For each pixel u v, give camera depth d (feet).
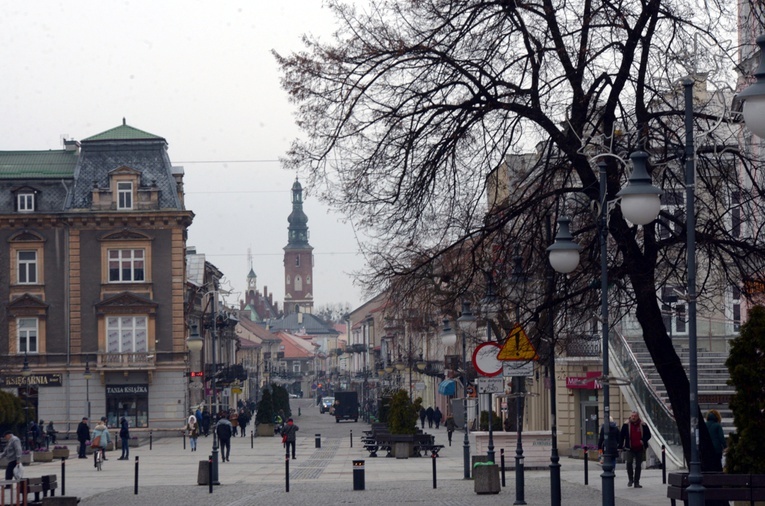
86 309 269.03
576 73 68.13
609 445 63.26
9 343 266.36
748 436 62.95
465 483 115.34
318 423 398.42
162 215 269.44
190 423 213.46
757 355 63.46
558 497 76.13
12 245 268.62
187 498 103.19
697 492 47.78
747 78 68.90
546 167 72.08
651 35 67.36
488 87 69.31
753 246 67.77
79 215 268.21
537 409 190.80
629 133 68.28
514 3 67.41
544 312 75.41
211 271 365.81
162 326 269.85
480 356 88.58
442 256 74.54
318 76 70.08
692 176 48.88
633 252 68.95
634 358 132.05
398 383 334.85
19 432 212.02
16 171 272.72
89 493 110.93
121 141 275.39
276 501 97.19
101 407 267.18
